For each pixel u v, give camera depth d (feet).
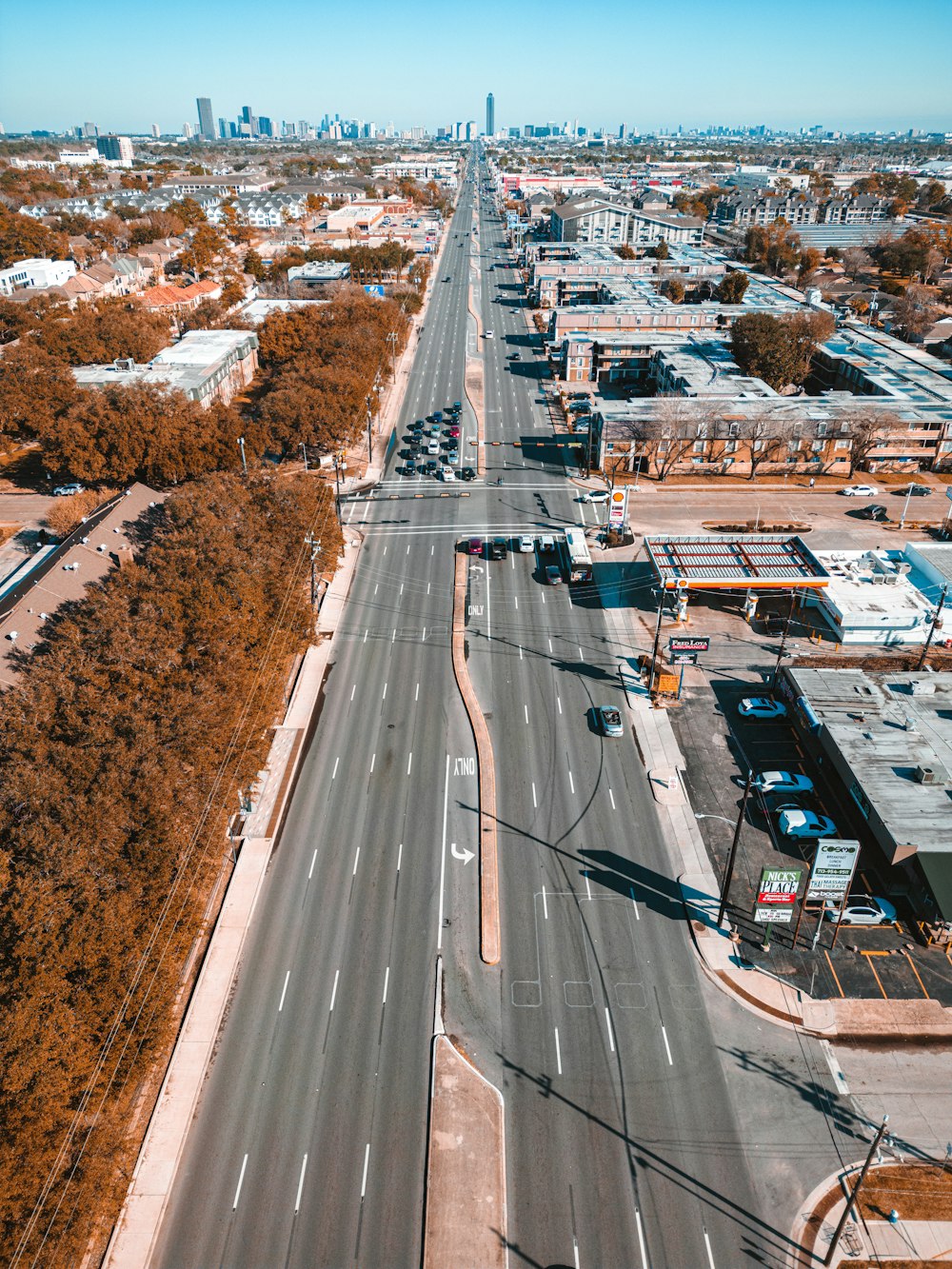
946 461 438.81
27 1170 119.03
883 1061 163.02
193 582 244.63
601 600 324.60
